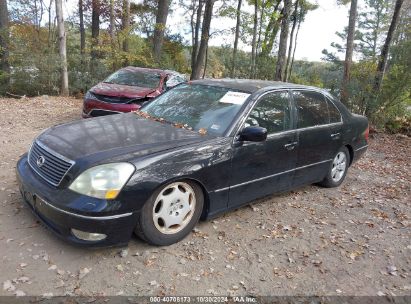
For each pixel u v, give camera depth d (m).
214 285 3.27
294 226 4.49
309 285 3.42
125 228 3.31
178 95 4.90
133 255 3.53
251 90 4.54
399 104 11.88
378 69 11.98
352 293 3.38
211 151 3.79
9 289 2.96
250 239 4.08
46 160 3.53
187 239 3.89
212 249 3.79
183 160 3.58
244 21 19.55
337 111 5.64
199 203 3.87
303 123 4.92
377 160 8.37
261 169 4.36
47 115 9.84
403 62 11.52
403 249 4.26
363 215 5.05
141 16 23.66
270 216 4.68
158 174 3.40
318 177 5.45
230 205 4.18
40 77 15.10
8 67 15.72
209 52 28.00
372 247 4.22
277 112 4.61
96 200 3.15
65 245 3.58
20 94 15.41
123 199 3.22
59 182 3.31
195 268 3.46
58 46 15.62
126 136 3.78
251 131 3.96
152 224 3.51
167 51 27.48
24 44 15.36
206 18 19.23
